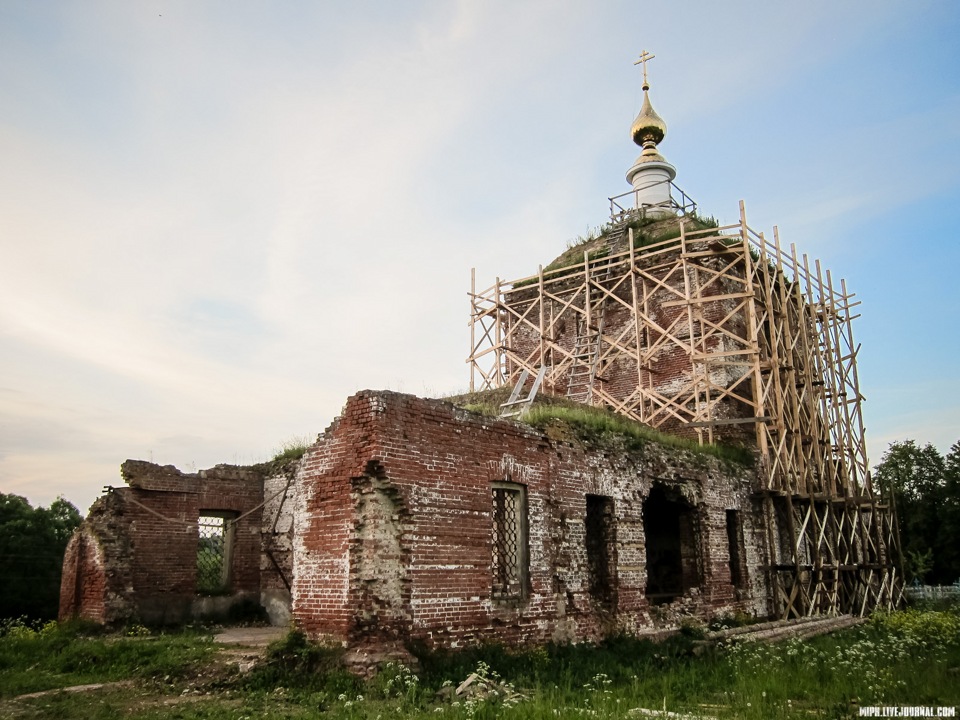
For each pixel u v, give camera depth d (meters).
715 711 9.60
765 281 23.14
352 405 11.93
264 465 20.09
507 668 11.66
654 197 31.36
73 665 12.28
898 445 40.84
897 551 26.50
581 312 26.22
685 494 18.12
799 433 22.97
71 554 17.73
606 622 14.95
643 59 33.12
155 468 18.06
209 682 10.72
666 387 24.20
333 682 10.24
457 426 12.73
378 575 11.14
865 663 12.29
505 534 13.48
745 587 19.41
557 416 15.63
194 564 18.31
